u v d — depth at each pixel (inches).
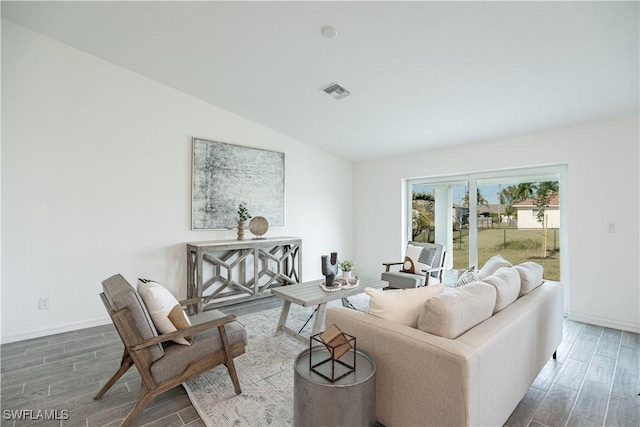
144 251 146.6
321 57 117.0
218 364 80.7
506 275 80.8
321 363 63.4
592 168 136.9
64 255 127.0
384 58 112.0
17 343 115.3
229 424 71.0
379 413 65.3
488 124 151.8
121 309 68.6
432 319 61.0
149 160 148.3
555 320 94.2
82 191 131.0
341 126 178.2
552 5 79.7
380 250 224.7
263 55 121.6
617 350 109.6
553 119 138.9
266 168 188.9
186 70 139.5
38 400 80.0
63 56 126.6
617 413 75.3
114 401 79.9
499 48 98.1
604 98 118.4
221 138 171.3
